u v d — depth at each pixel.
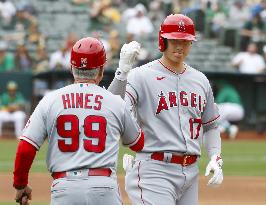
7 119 76.00
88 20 96.81
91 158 19.02
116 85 21.30
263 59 84.81
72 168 18.97
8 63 81.81
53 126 19.22
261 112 81.00
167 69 22.92
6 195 38.69
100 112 19.36
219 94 78.94
